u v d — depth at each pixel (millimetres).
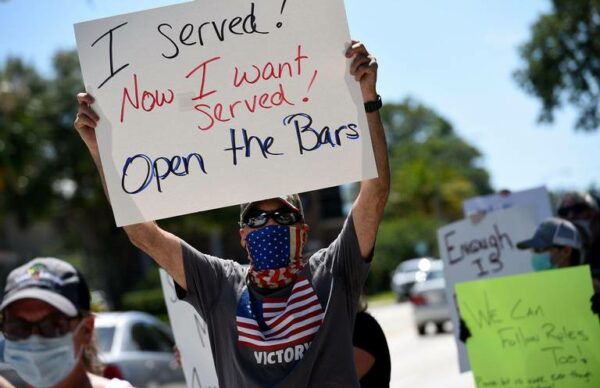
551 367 4387
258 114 3123
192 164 3105
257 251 3084
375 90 3070
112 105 3113
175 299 4164
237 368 2961
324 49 3121
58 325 2996
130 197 3086
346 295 3041
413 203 63375
